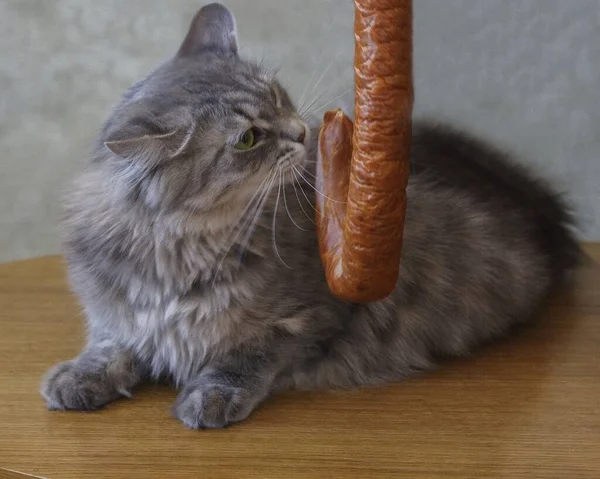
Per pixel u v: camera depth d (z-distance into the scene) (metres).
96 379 0.70
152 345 0.72
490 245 0.82
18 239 1.15
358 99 0.58
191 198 0.68
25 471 0.62
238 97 0.70
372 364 0.75
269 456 0.63
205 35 0.78
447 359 0.77
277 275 0.70
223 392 0.68
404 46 0.56
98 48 1.10
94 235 0.71
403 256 0.76
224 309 0.70
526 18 1.03
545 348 0.78
